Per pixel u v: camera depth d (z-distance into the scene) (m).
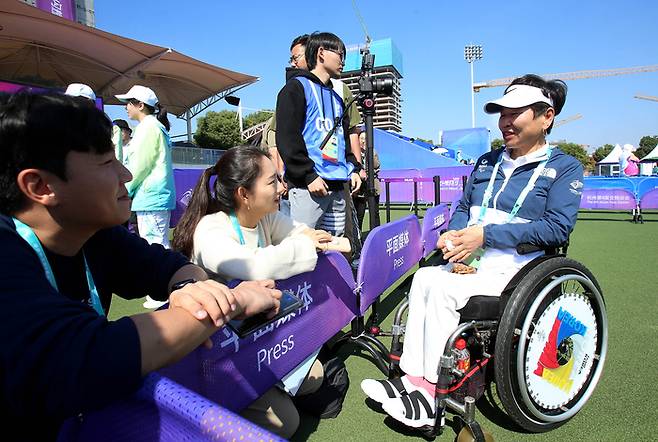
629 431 1.95
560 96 2.25
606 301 3.74
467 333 1.88
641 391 2.28
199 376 1.37
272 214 2.08
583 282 1.93
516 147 2.29
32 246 0.88
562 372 1.93
